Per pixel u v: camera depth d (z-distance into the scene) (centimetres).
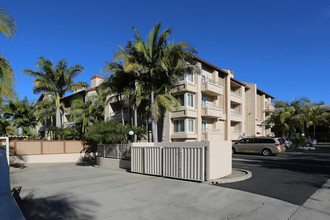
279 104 3147
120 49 1423
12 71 800
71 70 2291
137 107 1823
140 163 1059
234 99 2886
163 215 512
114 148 1526
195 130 2188
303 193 666
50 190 788
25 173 1344
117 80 1623
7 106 2658
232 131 2959
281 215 498
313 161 1496
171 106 1558
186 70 1537
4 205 394
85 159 2305
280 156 1888
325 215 495
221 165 892
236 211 527
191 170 838
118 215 518
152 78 1522
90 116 2414
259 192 680
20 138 2612
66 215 524
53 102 2505
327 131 4566
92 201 631
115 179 955
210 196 648
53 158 2122
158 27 1450
